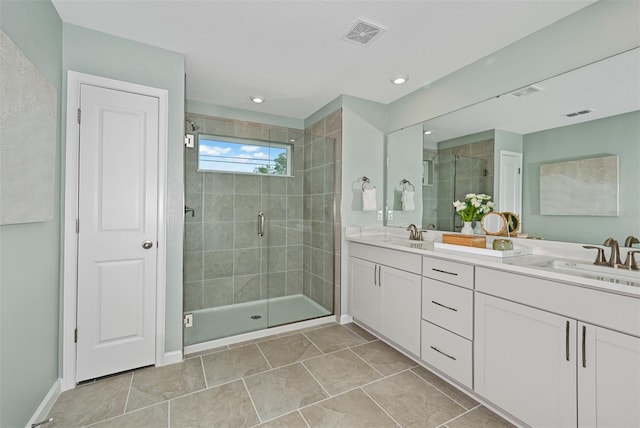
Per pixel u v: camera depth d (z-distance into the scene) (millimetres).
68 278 1706
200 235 2928
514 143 1909
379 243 2385
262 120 3336
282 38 1903
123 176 1862
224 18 1699
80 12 1636
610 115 1478
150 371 1920
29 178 1272
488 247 2002
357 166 2891
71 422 1448
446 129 2393
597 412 1122
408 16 1669
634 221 1403
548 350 1276
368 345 2354
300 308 3125
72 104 1708
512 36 1840
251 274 3141
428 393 1713
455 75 2316
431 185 2537
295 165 3365
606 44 1478
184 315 2350
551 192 1722
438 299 1839
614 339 1076
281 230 3287
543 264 1535
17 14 1227
